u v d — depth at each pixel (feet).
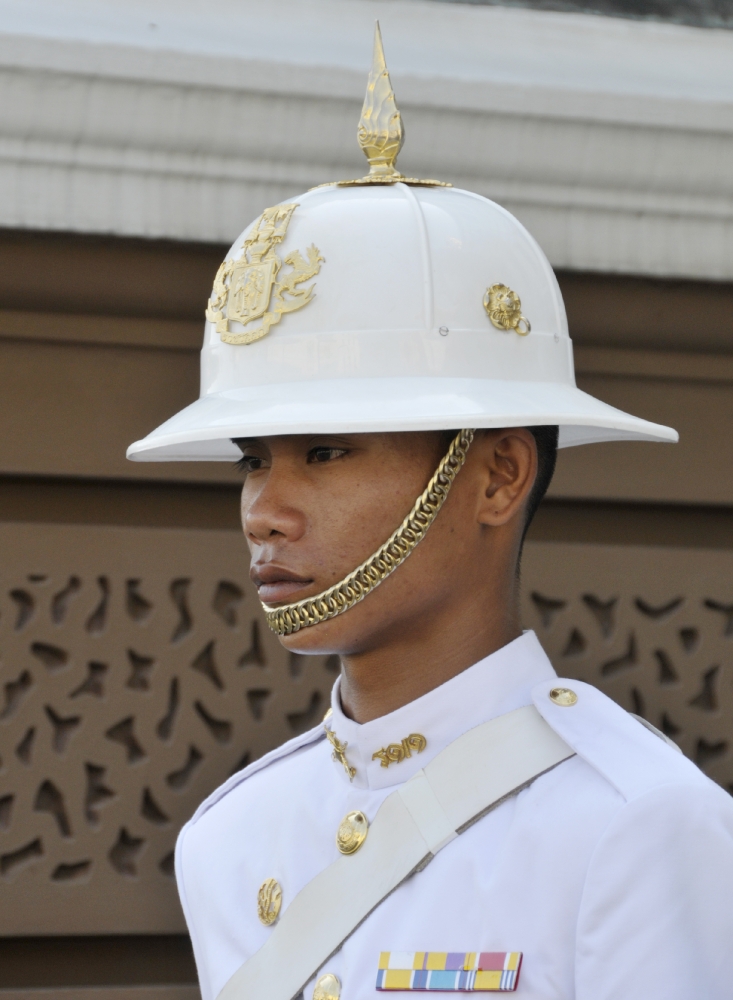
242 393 9.96
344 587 9.52
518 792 9.38
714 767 18.44
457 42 18.17
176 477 17.57
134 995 17.07
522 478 10.04
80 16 16.81
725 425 18.86
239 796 11.68
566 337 10.94
